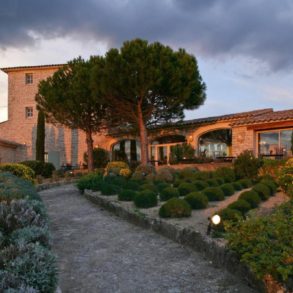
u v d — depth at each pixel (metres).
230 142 19.88
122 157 26.25
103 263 5.18
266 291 3.81
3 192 5.47
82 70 19.88
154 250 5.71
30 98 28.33
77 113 20.75
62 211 9.54
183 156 19.98
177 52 18.05
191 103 18.39
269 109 20.61
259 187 8.48
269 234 4.04
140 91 16.44
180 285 4.33
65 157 27.67
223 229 5.39
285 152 16.55
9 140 28.31
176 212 6.80
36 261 2.83
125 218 7.97
